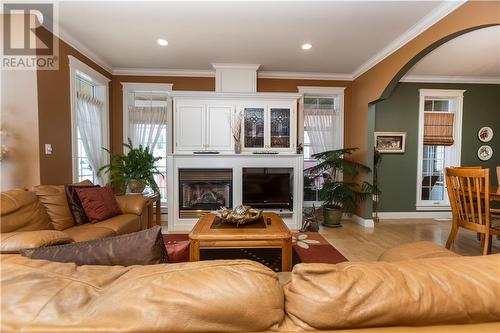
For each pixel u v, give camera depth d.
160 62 4.18
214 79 4.65
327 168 4.53
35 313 0.57
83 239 2.17
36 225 2.11
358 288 0.60
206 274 0.60
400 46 3.36
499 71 4.48
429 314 0.59
